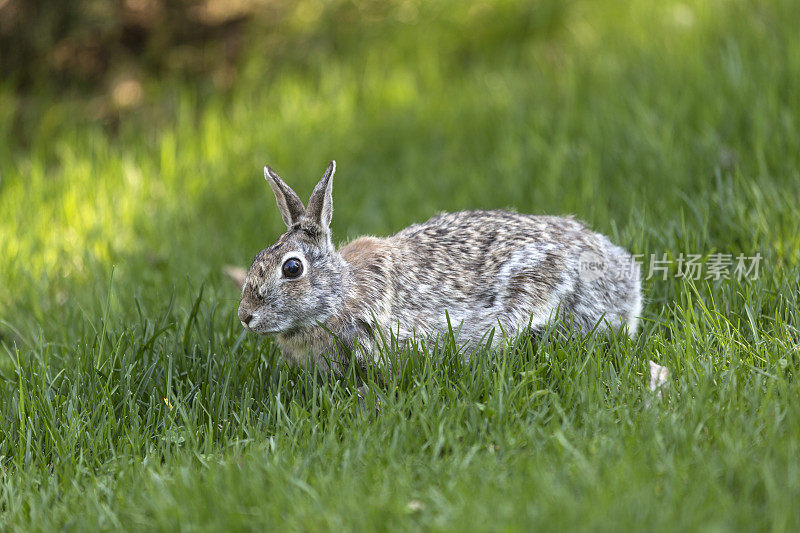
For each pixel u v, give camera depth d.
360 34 18.53
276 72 18.20
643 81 15.00
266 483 7.20
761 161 11.81
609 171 13.15
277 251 8.60
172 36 18.47
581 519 6.11
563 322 9.19
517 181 13.55
